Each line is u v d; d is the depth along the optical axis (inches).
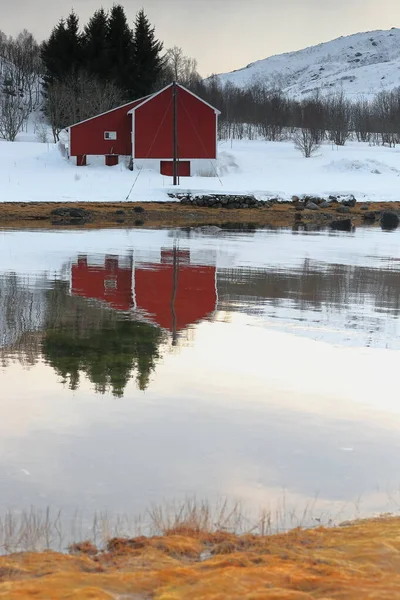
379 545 204.7
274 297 722.2
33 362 471.2
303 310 660.1
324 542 213.8
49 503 271.0
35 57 4800.7
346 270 915.4
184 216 1812.3
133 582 177.3
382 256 1073.5
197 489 287.1
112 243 1186.0
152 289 751.7
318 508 268.8
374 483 295.9
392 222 1802.4
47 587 173.2
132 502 273.0
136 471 304.8
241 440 344.2
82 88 3282.5
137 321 601.3
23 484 288.8
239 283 801.6
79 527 247.1
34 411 378.3
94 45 3629.4
